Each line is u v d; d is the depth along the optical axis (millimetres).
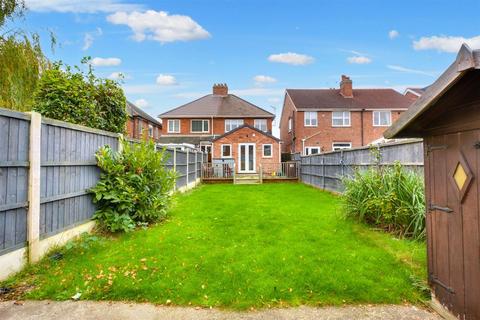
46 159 3777
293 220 5816
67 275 3162
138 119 22547
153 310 2527
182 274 3184
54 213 3965
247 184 15531
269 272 3217
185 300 2672
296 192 11180
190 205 7824
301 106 22125
